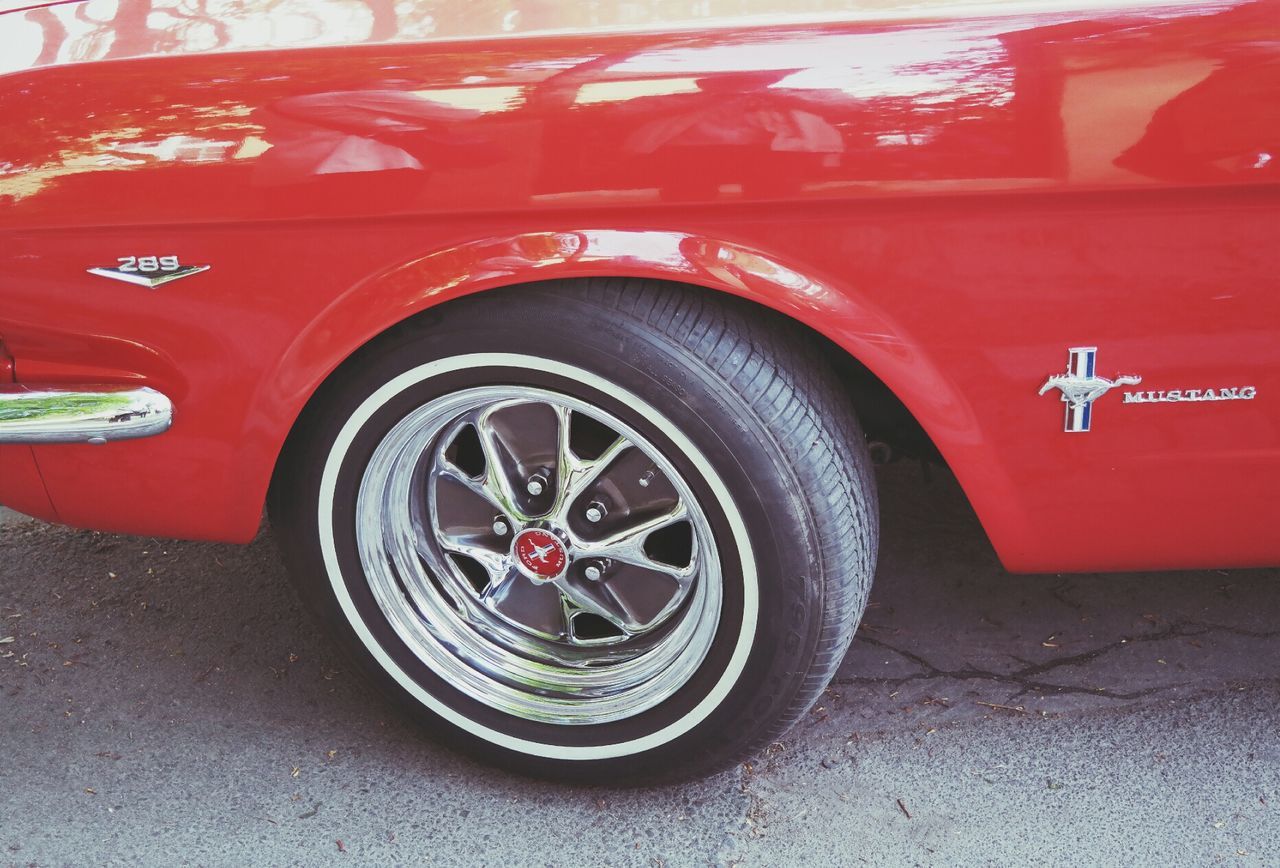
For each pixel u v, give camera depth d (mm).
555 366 1595
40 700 2180
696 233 1486
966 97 1376
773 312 1644
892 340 1516
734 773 1979
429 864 1820
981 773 1959
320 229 1526
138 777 1996
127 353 1655
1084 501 1622
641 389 1575
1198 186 1378
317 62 1470
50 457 1777
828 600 1671
